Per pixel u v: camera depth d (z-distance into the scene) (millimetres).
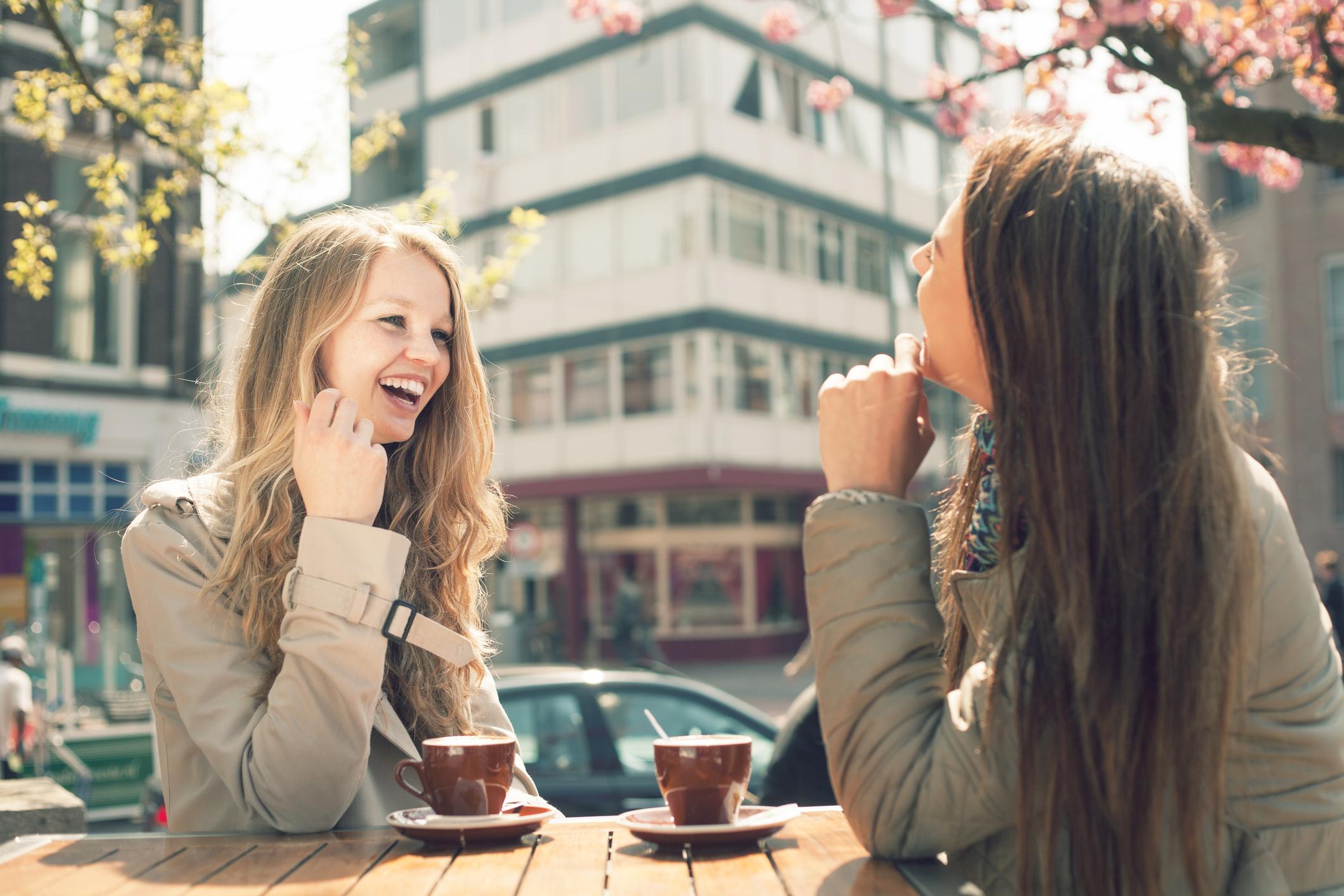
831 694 1273
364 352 1917
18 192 14336
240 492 1779
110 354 15719
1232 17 4738
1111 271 1197
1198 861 1129
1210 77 3859
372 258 1948
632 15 7582
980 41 5270
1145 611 1148
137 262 6348
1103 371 1186
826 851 1342
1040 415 1201
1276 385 19172
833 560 1286
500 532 2209
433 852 1371
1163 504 1154
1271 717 1188
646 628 22203
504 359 25656
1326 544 18469
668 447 23281
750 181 23844
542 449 25094
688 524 24938
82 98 6070
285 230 6605
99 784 8344
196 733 1629
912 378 1362
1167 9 4000
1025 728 1165
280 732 1544
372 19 6719
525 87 25562
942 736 1218
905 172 28031
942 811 1214
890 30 27703
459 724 2004
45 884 1231
